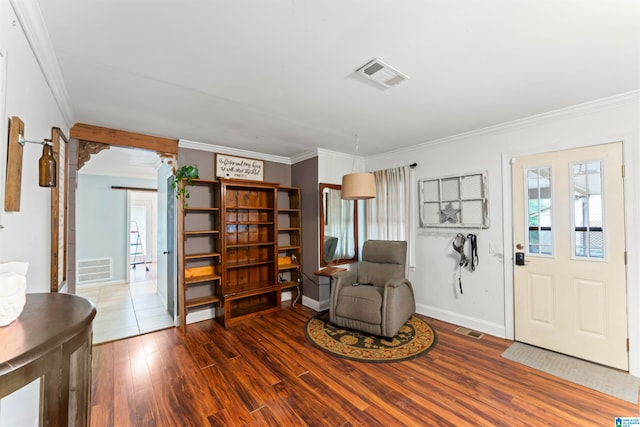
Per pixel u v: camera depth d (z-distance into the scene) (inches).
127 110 98.6
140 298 177.6
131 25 55.8
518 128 112.6
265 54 66.4
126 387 82.7
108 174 212.8
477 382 84.7
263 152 163.3
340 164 167.5
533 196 109.3
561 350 102.1
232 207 141.6
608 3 50.1
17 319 34.9
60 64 69.3
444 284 135.5
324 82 80.0
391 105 96.5
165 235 152.1
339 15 53.4
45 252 69.9
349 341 113.2
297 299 167.2
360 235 175.9
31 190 57.5
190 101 92.0
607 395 78.0
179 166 136.5
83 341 35.6
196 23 55.4
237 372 90.7
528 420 68.6
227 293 134.3
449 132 125.9
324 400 76.7
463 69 73.3
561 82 80.6
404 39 61.0
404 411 72.2
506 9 51.8
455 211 131.4
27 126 54.4
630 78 78.5
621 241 91.0
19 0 44.9
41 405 30.9
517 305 112.9
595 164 95.6
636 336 88.0
